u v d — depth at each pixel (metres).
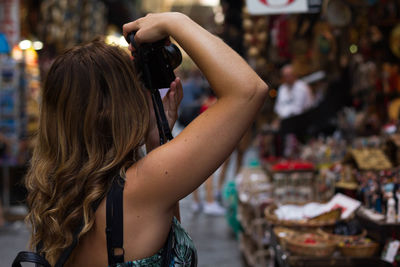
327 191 3.49
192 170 1.04
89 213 1.06
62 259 1.06
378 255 2.37
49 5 7.71
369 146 3.76
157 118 1.18
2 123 6.47
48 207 1.11
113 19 13.09
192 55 1.09
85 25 9.35
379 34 4.75
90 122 1.10
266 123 8.75
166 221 1.08
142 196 1.05
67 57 1.16
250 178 4.49
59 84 1.13
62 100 1.12
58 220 1.09
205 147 1.04
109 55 1.16
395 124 3.98
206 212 6.54
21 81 6.72
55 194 1.10
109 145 1.12
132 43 1.17
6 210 6.34
